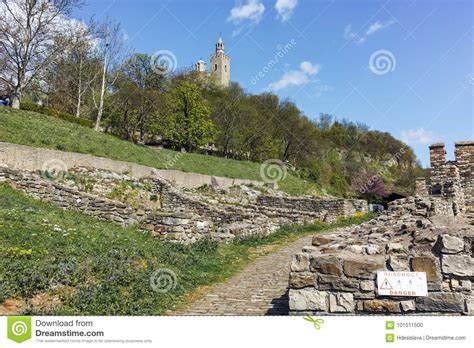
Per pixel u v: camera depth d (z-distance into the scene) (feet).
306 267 20.51
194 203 73.05
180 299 30.40
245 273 39.06
